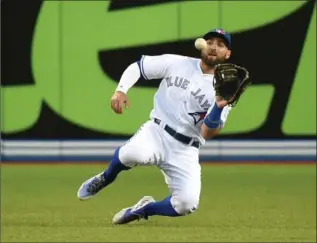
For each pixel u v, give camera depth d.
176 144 27.83
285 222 31.86
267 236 27.41
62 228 29.16
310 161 57.34
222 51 27.09
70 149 58.59
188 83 27.52
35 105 58.12
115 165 28.02
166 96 27.92
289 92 56.75
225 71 25.08
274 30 56.34
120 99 27.73
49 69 57.72
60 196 41.19
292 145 57.22
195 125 27.67
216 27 56.41
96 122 57.91
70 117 58.00
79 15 57.12
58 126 58.22
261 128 57.25
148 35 56.66
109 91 57.44
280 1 56.16
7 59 57.88
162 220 32.41
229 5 56.25
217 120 25.73
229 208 36.66
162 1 56.53
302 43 56.38
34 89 57.91
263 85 56.78
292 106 56.91
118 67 57.16
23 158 58.88
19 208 36.34
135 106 57.34
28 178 49.88
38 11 57.28
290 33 56.34
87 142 58.22
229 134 57.53
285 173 52.25
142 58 28.17
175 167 27.95
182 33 56.47
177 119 27.66
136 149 27.58
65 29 57.31
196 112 27.50
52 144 58.59
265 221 32.16
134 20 56.75
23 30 57.50
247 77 24.89
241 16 56.31
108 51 57.16
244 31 56.44
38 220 32.00
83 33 57.22
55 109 58.00
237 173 52.28
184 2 56.38
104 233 27.80
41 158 58.81
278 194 42.25
